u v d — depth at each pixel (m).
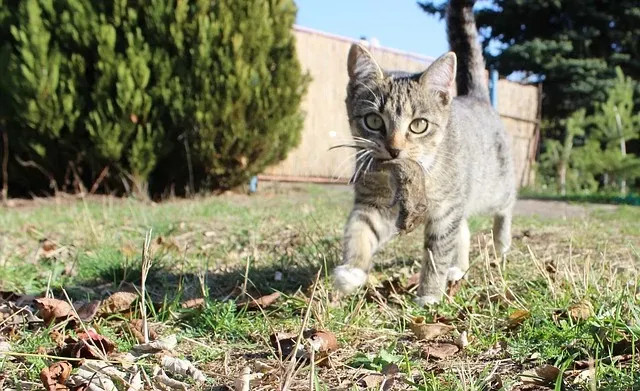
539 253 0.78
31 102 1.32
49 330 0.47
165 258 0.72
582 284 0.54
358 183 0.62
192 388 0.39
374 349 0.46
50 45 1.37
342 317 0.51
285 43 1.54
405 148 0.61
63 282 0.64
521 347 0.43
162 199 1.47
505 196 0.78
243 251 0.80
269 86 1.50
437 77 0.64
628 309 0.47
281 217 1.09
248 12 1.45
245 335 0.48
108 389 0.38
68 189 1.46
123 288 0.61
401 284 0.62
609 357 0.40
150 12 1.40
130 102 1.36
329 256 0.69
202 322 0.50
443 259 0.61
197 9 1.42
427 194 0.61
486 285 0.55
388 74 0.67
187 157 1.45
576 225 1.06
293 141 1.60
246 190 1.62
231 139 1.46
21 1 1.35
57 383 0.38
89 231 0.89
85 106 1.38
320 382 0.39
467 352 0.44
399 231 0.57
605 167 2.37
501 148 0.77
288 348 0.45
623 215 1.34
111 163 1.40
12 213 1.13
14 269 0.67
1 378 0.40
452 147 0.64
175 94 1.41
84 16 1.37
